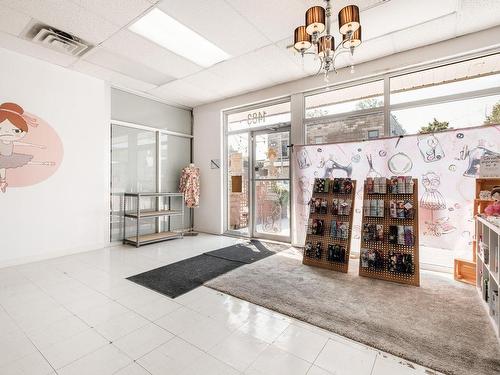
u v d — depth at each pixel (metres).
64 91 4.15
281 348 1.84
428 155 3.42
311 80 4.50
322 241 3.63
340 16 2.06
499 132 3.02
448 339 1.91
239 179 5.72
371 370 1.62
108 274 3.29
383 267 3.11
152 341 1.92
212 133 5.92
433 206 3.38
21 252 3.71
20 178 3.72
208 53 3.78
